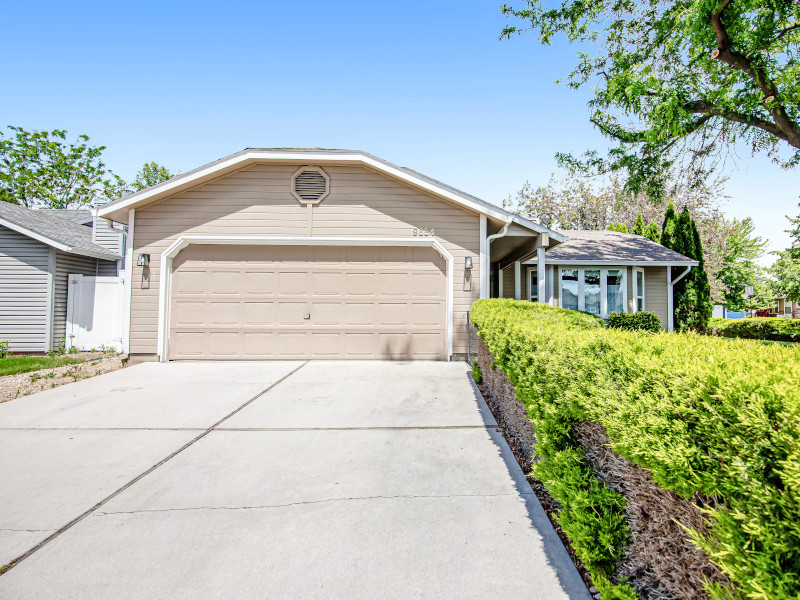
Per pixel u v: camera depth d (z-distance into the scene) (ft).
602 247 46.73
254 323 25.67
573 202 88.69
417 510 8.55
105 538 7.61
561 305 42.80
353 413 15.11
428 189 25.13
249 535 7.70
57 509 8.61
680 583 4.96
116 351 29.37
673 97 29.37
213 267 25.73
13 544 7.40
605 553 6.07
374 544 7.41
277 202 25.77
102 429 13.51
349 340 25.90
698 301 46.29
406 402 16.48
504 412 14.03
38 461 11.02
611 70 37.01
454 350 25.85
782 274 51.26
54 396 17.44
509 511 8.50
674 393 4.71
